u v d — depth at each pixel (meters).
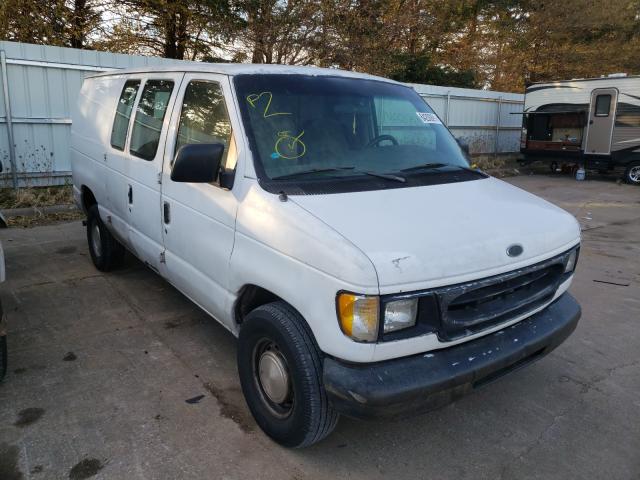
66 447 3.04
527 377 4.00
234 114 3.32
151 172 4.13
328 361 2.64
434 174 3.58
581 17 25.14
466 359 2.71
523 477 2.94
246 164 3.16
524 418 3.49
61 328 4.55
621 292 5.88
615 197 12.68
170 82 4.15
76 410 3.38
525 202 3.42
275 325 2.83
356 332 2.47
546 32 25.70
